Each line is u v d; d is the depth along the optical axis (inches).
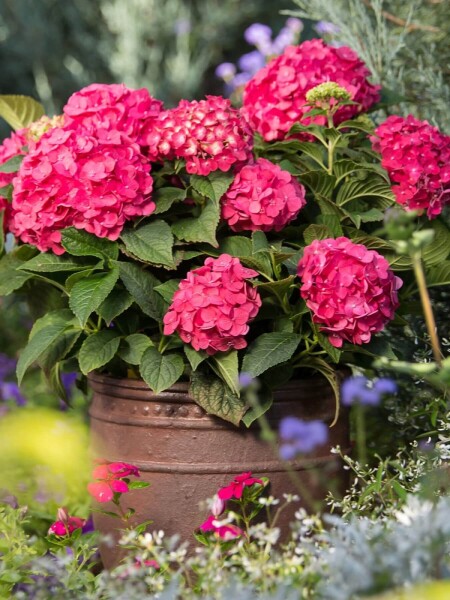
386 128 100.9
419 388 113.2
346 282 86.3
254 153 108.0
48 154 91.3
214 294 85.7
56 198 90.9
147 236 92.4
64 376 153.1
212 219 92.2
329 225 98.3
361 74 109.9
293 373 97.5
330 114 102.3
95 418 98.7
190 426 90.6
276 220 93.7
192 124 92.2
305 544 72.7
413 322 116.0
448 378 63.6
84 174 90.4
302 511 78.9
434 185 99.6
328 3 136.2
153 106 100.8
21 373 91.3
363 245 91.3
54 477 109.5
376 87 112.3
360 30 138.2
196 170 93.0
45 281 104.4
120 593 73.4
